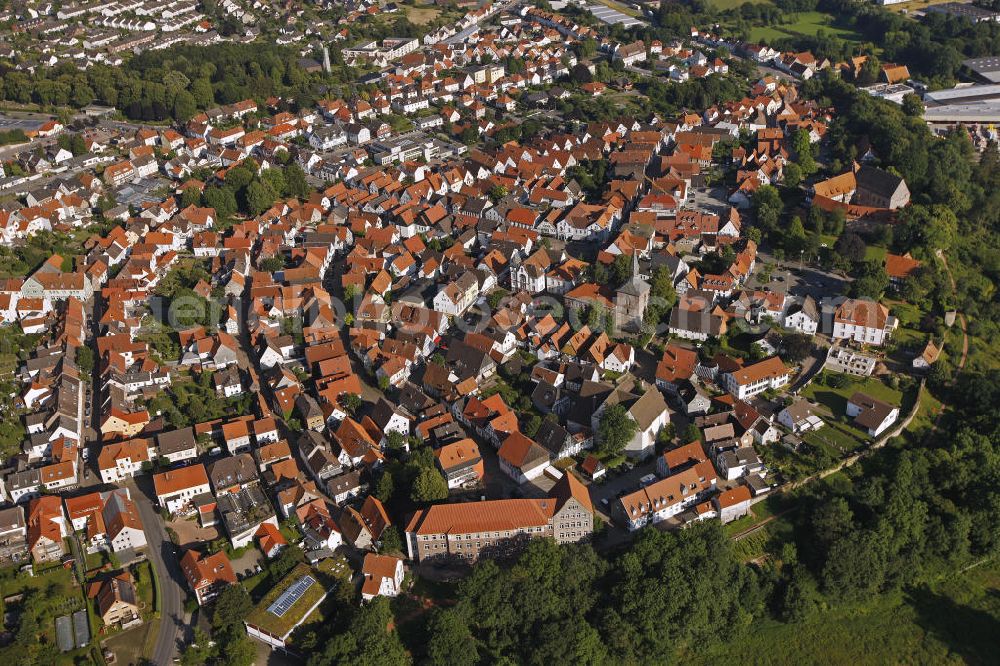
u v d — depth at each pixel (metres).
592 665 197.88
